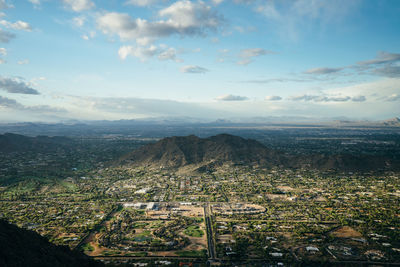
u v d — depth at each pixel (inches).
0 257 3885.3
